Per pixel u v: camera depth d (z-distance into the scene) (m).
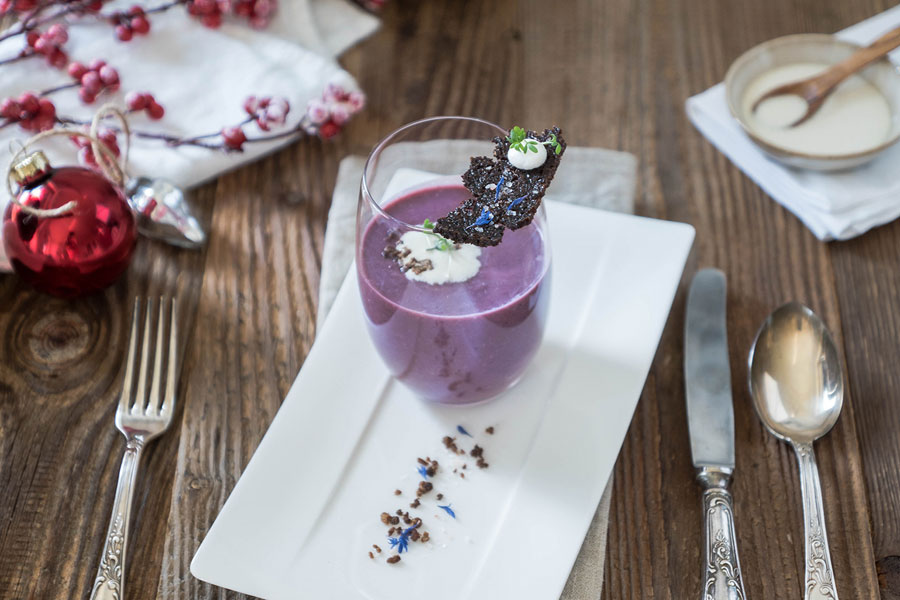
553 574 0.60
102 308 0.73
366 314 0.63
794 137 0.76
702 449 0.65
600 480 0.63
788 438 0.65
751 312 0.72
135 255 0.75
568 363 0.67
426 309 0.61
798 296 0.73
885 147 0.73
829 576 0.60
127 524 0.63
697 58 0.85
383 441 0.65
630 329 0.68
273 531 0.62
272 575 0.60
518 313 0.61
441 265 0.61
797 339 0.68
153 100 0.79
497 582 0.60
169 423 0.68
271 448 0.64
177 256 0.75
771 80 0.80
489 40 0.87
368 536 0.62
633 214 0.76
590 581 0.62
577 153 0.78
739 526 0.64
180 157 0.78
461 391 0.65
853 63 0.77
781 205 0.77
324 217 0.77
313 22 0.86
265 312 0.73
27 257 0.70
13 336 0.72
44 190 0.69
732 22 0.87
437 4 0.89
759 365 0.68
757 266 0.74
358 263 0.63
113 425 0.68
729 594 0.60
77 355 0.71
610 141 0.81
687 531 0.64
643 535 0.64
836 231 0.73
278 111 0.77
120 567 0.62
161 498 0.66
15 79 0.82
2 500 0.66
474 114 0.83
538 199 0.58
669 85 0.84
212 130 0.80
